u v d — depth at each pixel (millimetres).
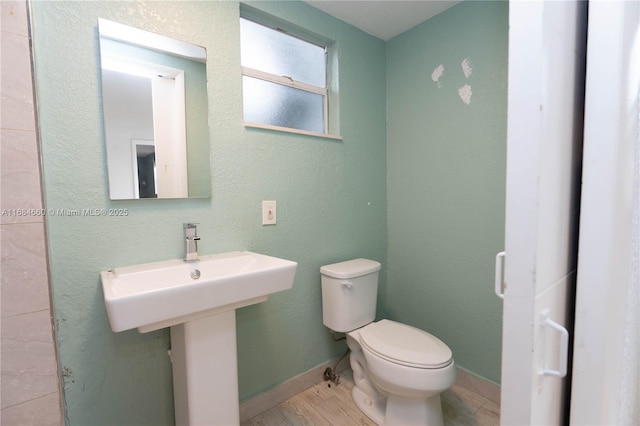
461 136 1738
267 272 1187
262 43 1679
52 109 1056
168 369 1328
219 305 1075
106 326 1184
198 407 1164
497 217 1614
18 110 962
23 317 988
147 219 1258
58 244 1081
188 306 1002
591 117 597
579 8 643
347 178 1938
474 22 1656
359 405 1621
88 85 1123
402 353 1349
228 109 1450
